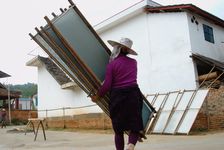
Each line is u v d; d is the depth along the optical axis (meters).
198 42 14.54
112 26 17.06
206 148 6.08
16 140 11.14
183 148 6.36
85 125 17.31
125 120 3.44
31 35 3.73
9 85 32.81
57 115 20.75
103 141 9.39
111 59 3.73
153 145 7.44
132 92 3.51
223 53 16.58
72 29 3.78
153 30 15.12
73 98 19.45
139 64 15.56
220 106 11.92
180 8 14.04
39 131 16.94
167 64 14.48
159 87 14.65
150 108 4.22
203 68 14.66
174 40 14.40
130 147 3.37
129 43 3.70
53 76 20.47
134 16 15.97
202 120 11.84
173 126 11.45
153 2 15.55
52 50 3.76
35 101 45.09
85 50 3.84
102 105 3.96
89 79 3.78
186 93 12.02
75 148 7.60
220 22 16.23
